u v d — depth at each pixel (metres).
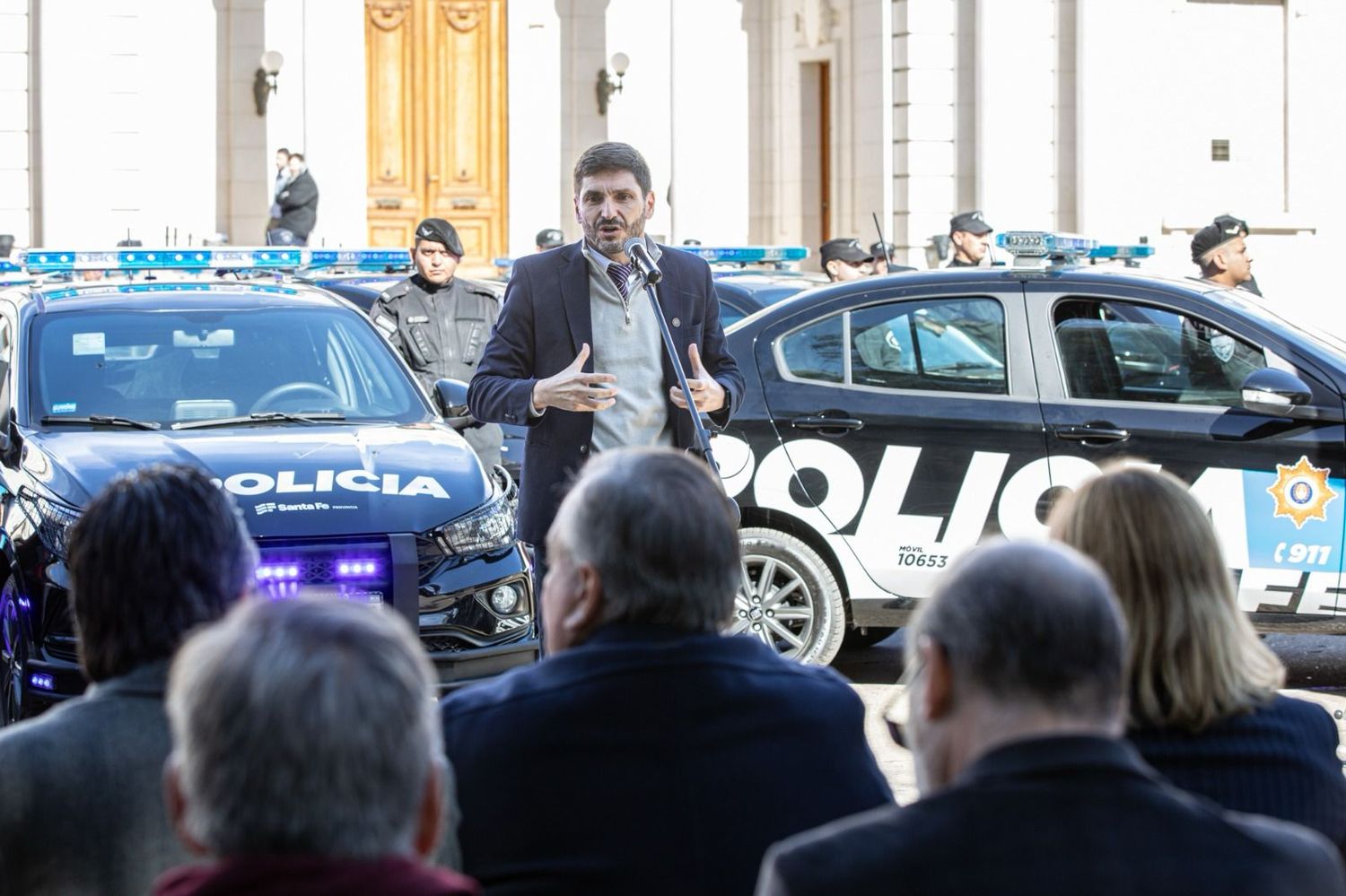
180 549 2.87
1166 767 3.02
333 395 7.16
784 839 2.95
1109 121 19.94
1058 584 2.29
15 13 17.78
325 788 1.88
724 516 3.09
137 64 18.22
